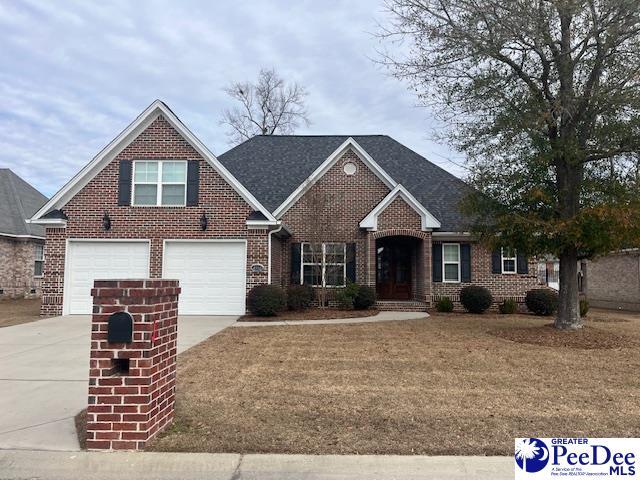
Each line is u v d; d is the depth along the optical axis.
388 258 19.98
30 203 26.28
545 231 10.72
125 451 4.53
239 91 41.66
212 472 4.18
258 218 15.99
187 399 6.11
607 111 10.67
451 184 21.02
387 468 4.22
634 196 10.34
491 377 7.37
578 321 11.89
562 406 5.89
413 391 6.54
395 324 13.77
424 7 11.18
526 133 11.27
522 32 10.77
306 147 23.08
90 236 15.95
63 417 5.59
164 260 15.96
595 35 10.28
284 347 9.86
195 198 16.09
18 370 8.02
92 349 4.70
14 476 4.15
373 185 18.89
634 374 7.62
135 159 16.20
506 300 18.06
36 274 25.09
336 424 5.23
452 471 4.18
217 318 15.16
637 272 22.05
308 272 18.70
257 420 5.34
